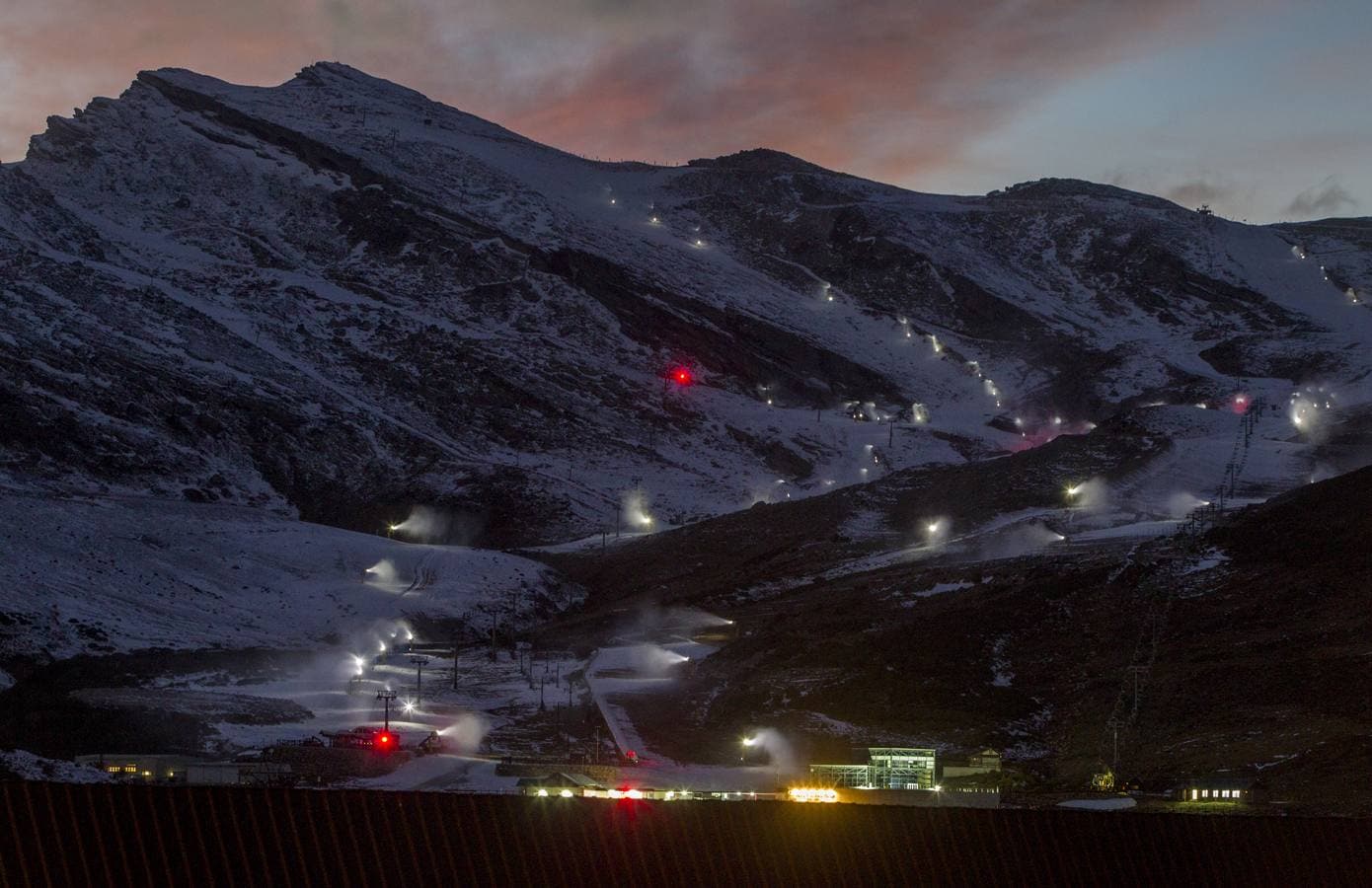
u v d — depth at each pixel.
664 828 25.73
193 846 23.36
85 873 22.70
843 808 26.84
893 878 26.41
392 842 24.31
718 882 25.61
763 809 26.44
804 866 26.06
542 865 24.92
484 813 24.97
